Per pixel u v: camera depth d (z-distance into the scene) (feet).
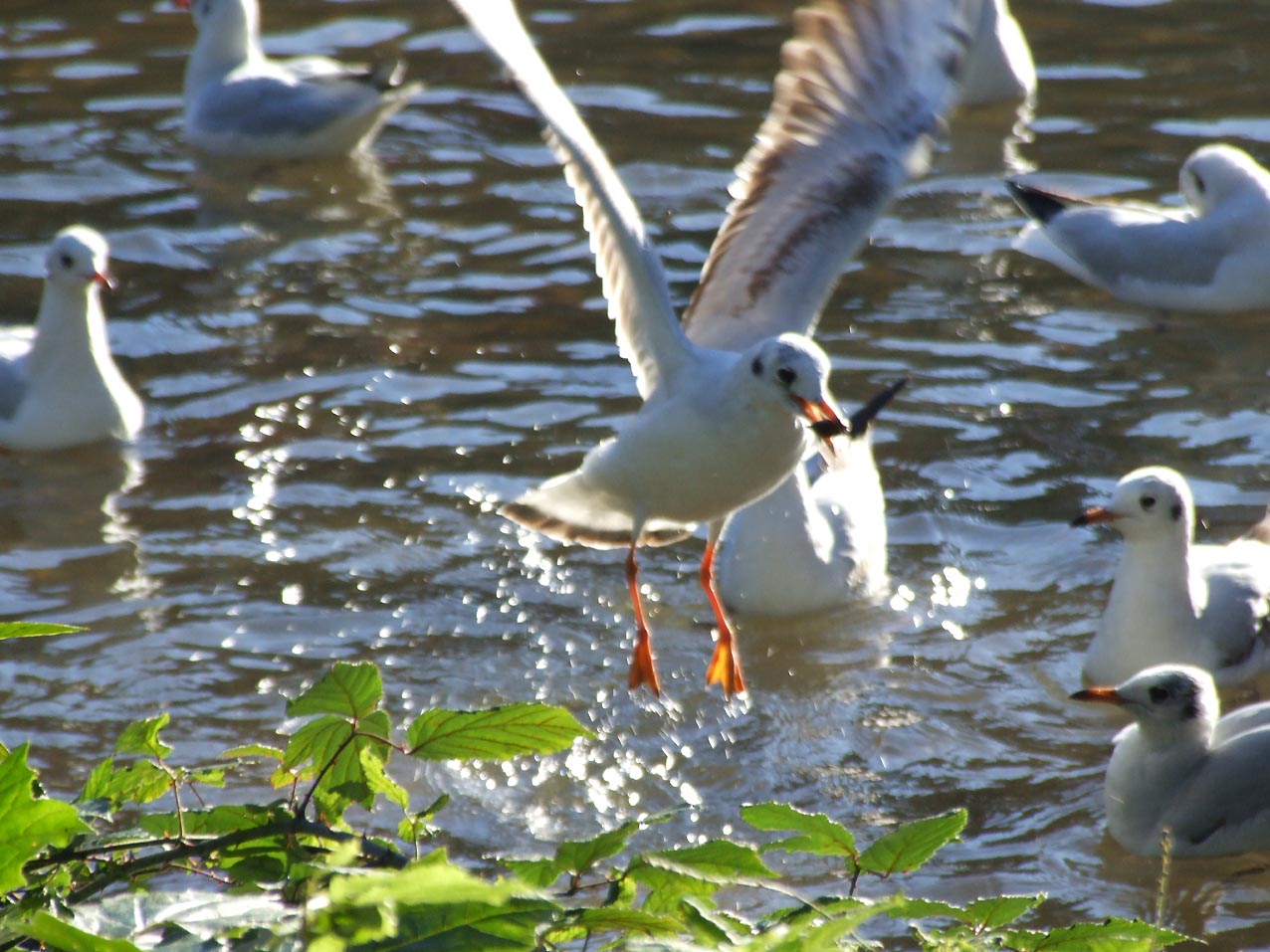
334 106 63.87
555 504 30.99
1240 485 43.45
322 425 46.55
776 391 25.59
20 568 39.96
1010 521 42.78
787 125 29.89
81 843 13.87
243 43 67.41
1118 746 32.30
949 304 53.57
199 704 35.04
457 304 53.36
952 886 30.27
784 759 34.06
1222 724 33.47
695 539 42.80
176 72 72.02
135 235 57.88
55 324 44.80
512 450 45.32
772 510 38.99
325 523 42.11
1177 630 36.17
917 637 38.52
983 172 62.64
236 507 42.65
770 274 29.48
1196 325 52.70
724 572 40.27
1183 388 48.73
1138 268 53.98
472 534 41.88
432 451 45.32
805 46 29.66
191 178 62.64
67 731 33.91
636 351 28.45
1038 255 56.80
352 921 10.70
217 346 50.62
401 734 34.37
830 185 29.78
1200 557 39.01
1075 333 52.06
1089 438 46.06
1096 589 40.29
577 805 32.45
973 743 34.73
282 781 15.78
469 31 76.74
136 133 66.23
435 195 61.52
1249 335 51.98
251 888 13.44
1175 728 31.37
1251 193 53.83
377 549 41.14
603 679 36.63
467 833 31.40
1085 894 30.30
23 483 43.68
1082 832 32.12
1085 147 63.98
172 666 36.35
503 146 65.77
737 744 34.55
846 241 29.66
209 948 11.50
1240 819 31.22
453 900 10.59
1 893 11.82
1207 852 31.32
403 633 37.96
